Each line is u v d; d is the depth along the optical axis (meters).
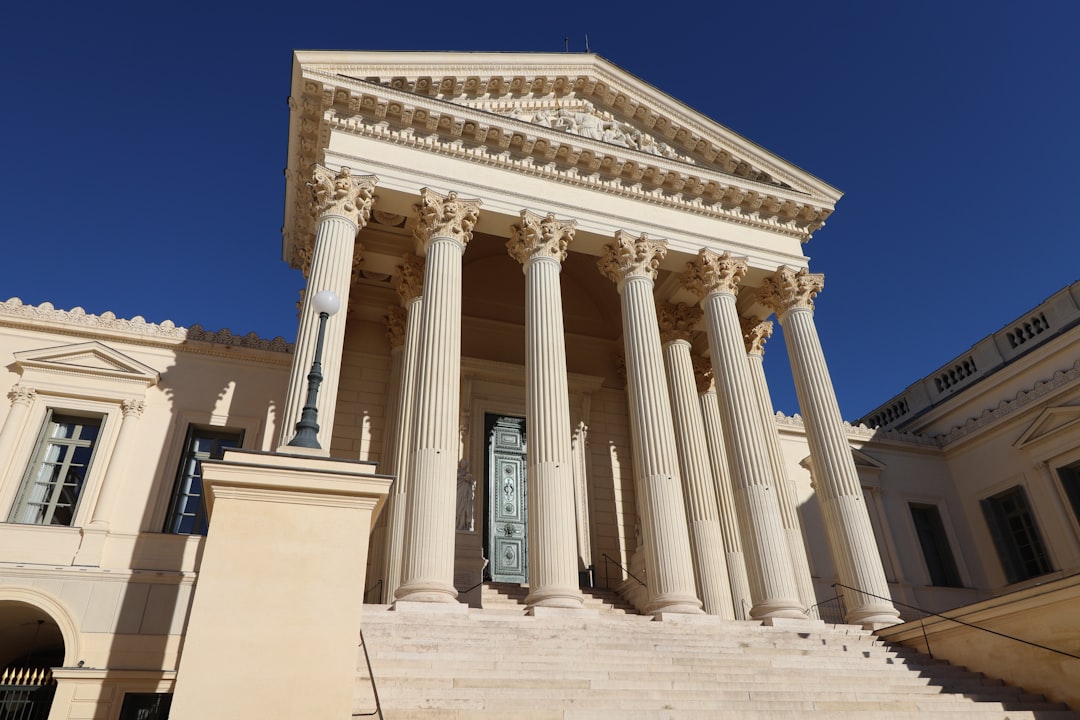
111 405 21.59
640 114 24.42
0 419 20.52
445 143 21.02
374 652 12.01
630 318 20.89
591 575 24.92
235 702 6.77
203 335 23.44
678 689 11.80
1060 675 13.57
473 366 27.05
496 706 10.30
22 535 19.05
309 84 19.81
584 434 27.52
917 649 16.69
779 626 17.16
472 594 19.77
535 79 23.12
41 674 19.86
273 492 7.85
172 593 19.11
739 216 24.00
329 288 17.72
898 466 31.58
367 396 25.16
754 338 25.94
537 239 20.78
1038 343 29.83
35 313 22.05
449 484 16.45
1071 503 27.27
